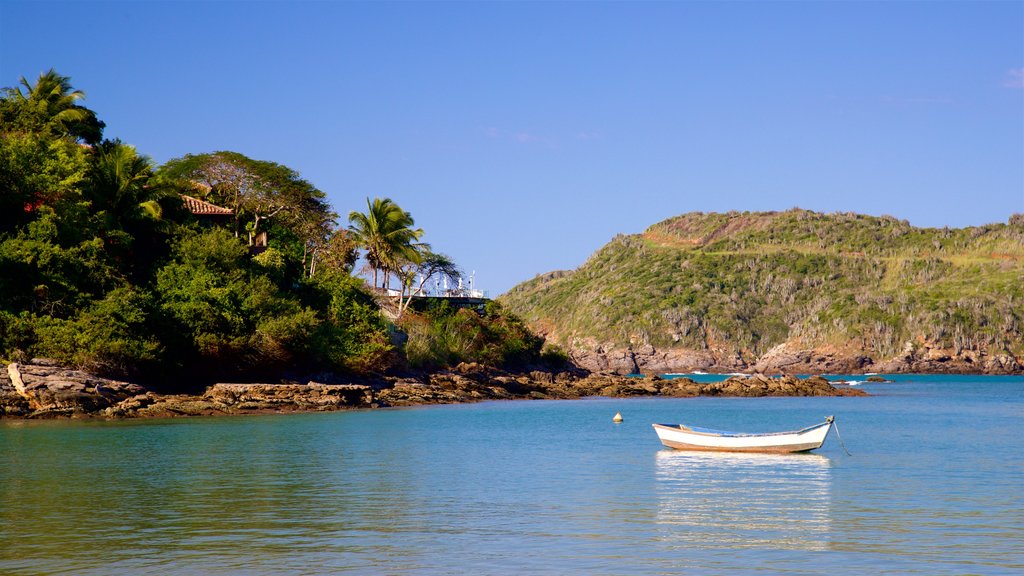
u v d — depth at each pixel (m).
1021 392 115.62
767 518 24.42
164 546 20.77
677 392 101.12
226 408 57.28
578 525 23.41
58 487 28.84
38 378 51.50
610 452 40.22
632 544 21.17
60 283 55.47
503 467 34.72
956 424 58.66
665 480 31.56
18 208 58.78
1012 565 19.14
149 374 57.81
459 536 21.95
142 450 38.59
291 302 68.00
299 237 93.62
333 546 20.84
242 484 29.81
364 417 57.62
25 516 24.11
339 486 29.62
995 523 23.61
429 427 52.00
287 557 19.80
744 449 40.12
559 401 86.31
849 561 19.53
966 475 32.91
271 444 41.50
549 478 31.88
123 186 66.38
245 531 22.39
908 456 39.03
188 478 30.97
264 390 60.81
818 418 66.06
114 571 18.56
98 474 31.67
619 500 27.27
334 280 81.50
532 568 18.94
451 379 82.62
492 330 105.50
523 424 55.66
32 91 73.38
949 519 24.20
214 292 62.41
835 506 26.27
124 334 54.62
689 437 40.97
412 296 105.00
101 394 53.12
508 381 90.81
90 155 69.94
